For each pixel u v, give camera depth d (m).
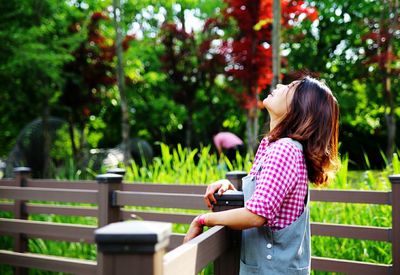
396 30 9.26
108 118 15.92
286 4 7.61
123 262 0.78
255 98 9.30
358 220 3.40
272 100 1.54
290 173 1.32
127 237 0.77
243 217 1.31
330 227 2.83
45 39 9.06
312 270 3.12
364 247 3.27
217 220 1.37
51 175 8.50
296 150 1.36
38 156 9.77
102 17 10.75
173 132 17.23
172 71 13.45
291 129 1.45
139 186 3.60
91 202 3.34
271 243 1.37
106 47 10.81
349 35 14.63
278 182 1.30
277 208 1.31
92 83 11.08
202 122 16.41
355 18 14.19
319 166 1.43
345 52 14.98
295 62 15.39
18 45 8.20
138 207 4.33
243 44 9.09
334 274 3.23
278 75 6.39
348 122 15.49
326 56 15.80
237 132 17.02
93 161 9.80
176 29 13.10
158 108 15.70
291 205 1.37
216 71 12.89
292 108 1.45
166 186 3.48
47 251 4.40
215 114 16.17
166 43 13.30
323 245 3.41
